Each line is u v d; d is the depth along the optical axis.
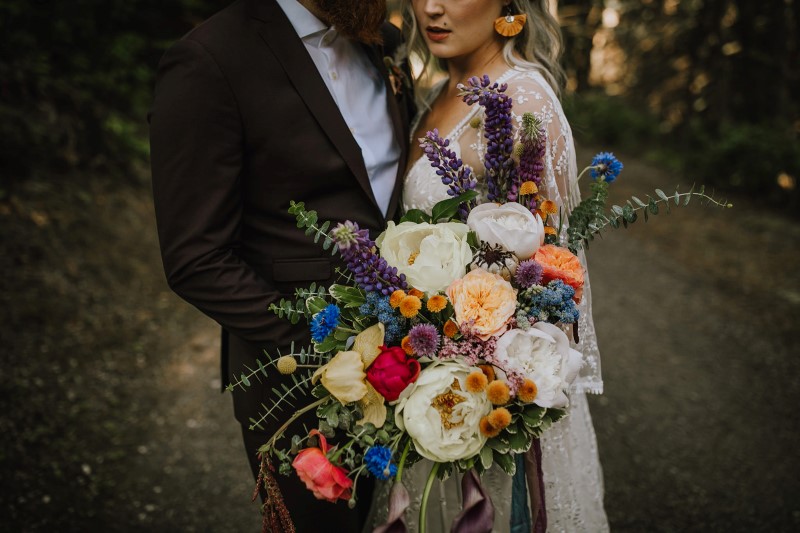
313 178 1.56
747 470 3.02
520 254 1.33
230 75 1.46
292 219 1.58
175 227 1.46
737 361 4.04
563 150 1.59
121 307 3.95
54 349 3.38
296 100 1.52
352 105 1.69
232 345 1.76
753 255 5.96
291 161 1.53
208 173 1.46
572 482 1.85
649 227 7.00
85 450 2.83
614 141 12.33
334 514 1.70
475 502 1.26
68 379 3.22
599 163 1.52
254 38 1.50
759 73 9.32
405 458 1.33
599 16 14.68
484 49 1.72
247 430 1.72
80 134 5.25
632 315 4.79
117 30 6.15
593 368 1.76
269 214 1.59
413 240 1.38
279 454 1.33
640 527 2.66
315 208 1.59
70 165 5.01
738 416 3.46
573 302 1.33
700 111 10.63
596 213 1.47
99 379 3.31
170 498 2.67
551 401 1.26
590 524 1.92
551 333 1.30
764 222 6.91
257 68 1.49
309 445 1.33
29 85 5.02
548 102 1.58
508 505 1.79
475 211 1.38
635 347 4.26
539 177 1.43
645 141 12.16
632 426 3.38
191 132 1.44
